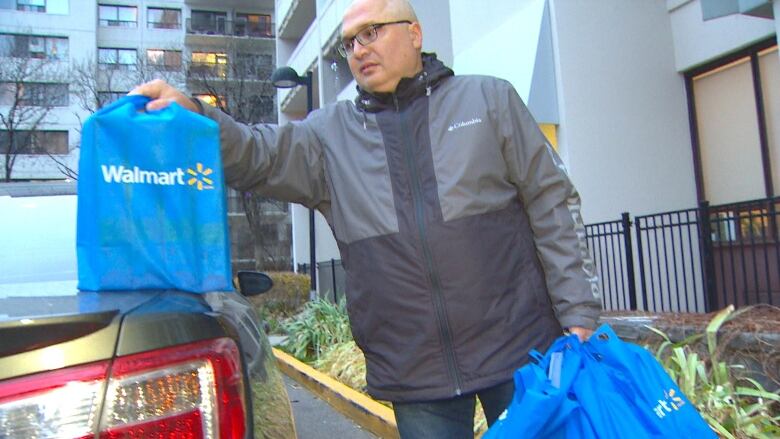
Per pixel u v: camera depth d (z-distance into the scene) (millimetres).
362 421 5262
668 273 6684
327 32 15547
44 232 2549
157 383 1319
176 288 1702
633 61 7492
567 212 2002
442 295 1855
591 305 1933
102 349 1292
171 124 1710
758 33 6609
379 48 1993
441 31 11453
